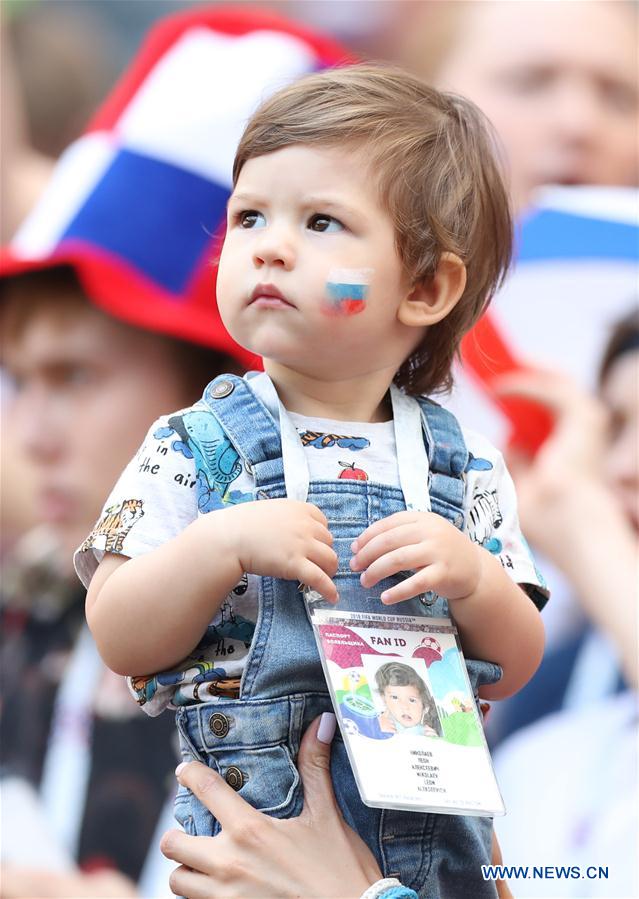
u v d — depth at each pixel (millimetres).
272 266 4773
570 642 9781
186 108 10219
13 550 10984
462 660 4777
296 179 4820
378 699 4555
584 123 10891
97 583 4898
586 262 10297
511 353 10172
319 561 4562
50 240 10422
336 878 4680
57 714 10383
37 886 9891
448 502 5117
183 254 10219
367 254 4824
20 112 12266
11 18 12375
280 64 9984
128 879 9891
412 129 5109
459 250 5199
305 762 4820
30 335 11008
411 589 4559
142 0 12406
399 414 5242
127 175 10289
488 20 11062
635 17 11062
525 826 9453
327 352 4871
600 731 9508
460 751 4566
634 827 9141
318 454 5000
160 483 4930
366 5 11438
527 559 5301
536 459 10180
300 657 4723
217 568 4547
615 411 10141
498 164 6289
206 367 10953
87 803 10102
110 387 10930
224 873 4730
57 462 11016
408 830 4867
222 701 4789
